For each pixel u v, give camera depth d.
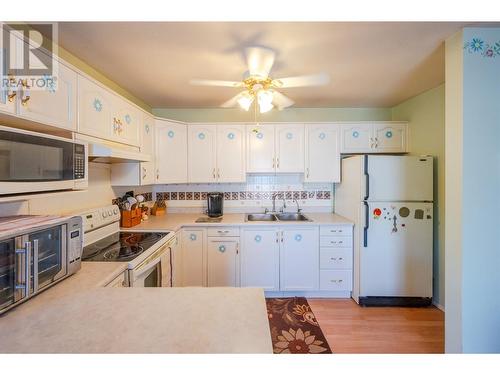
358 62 1.88
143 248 1.77
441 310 2.42
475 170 1.45
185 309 0.93
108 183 2.30
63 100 1.32
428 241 2.45
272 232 2.66
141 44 1.61
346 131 2.93
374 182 2.45
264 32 1.48
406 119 2.92
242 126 2.94
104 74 2.09
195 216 3.03
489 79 1.44
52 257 1.16
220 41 1.57
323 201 3.25
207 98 2.76
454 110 1.50
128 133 2.08
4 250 0.92
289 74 2.08
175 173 2.81
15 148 0.98
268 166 2.95
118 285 1.37
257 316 0.88
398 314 2.36
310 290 2.67
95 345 0.73
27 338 0.76
